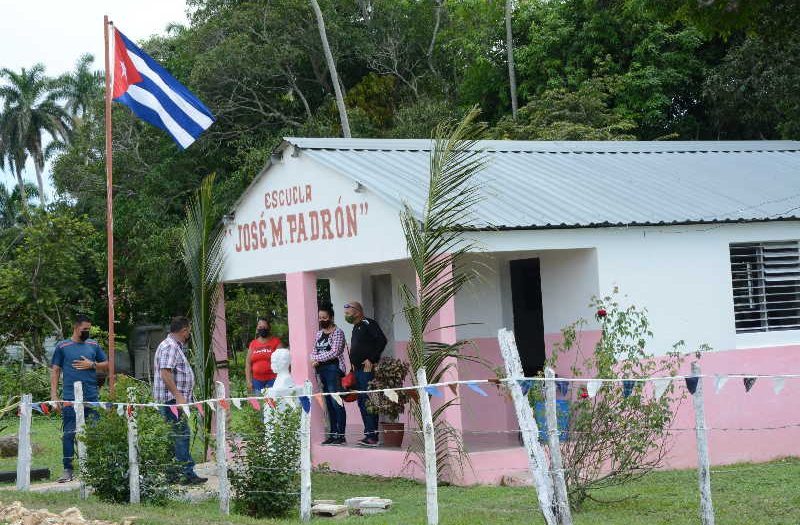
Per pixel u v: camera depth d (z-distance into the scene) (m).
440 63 38.50
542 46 34.16
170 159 34.38
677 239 13.88
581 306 13.42
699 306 13.96
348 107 35.25
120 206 35.25
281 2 34.09
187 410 10.95
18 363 27.83
